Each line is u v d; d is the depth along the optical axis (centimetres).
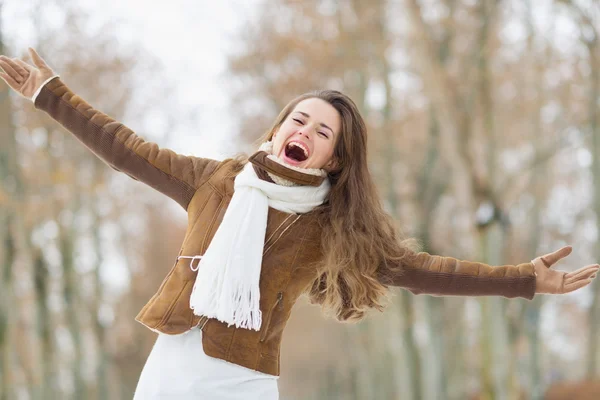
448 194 3409
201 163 520
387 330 3778
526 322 2989
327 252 504
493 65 2755
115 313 4906
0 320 2472
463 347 3881
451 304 3744
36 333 2933
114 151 512
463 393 3928
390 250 530
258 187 489
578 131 2891
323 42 3219
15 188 2645
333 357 5816
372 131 3148
